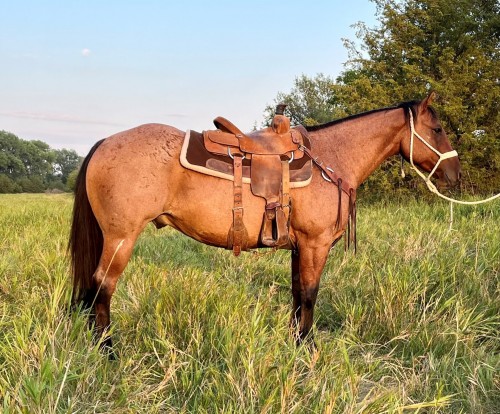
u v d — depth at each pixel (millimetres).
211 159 3338
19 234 7680
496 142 11188
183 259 5836
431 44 12586
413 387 3057
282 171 3420
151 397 2729
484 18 12578
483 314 3908
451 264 4910
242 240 3443
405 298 4074
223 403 2502
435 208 8883
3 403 2195
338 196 3594
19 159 94625
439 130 3924
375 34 12898
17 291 4137
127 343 3395
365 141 3867
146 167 3213
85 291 3398
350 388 2725
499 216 7602
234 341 3078
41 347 2615
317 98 31297
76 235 3391
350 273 5129
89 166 3285
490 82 11250
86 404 2441
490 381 3117
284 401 2441
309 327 3637
